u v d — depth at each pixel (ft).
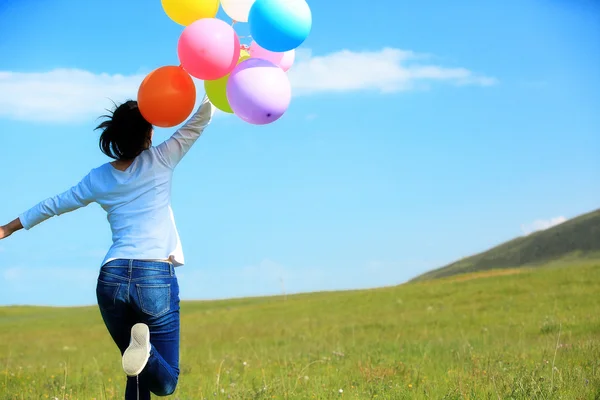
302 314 107.34
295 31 15.51
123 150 14.71
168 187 15.16
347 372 29.17
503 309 78.13
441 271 203.51
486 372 24.41
